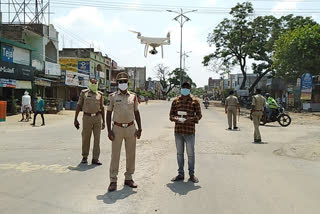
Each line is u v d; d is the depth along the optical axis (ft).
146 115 79.97
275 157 26.07
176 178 18.62
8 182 17.79
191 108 18.44
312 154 26.78
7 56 71.97
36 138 35.68
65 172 20.15
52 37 100.94
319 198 15.72
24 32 87.92
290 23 129.59
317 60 94.27
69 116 73.36
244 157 25.86
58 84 99.81
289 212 13.85
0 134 39.45
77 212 13.47
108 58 169.27
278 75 106.52
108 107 17.26
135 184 17.16
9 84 67.87
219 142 33.76
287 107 120.67
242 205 14.61
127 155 17.31
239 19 138.00
